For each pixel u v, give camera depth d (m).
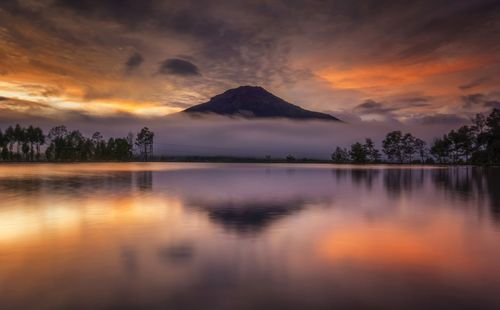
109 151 144.88
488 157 103.69
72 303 6.08
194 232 11.45
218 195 22.23
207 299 6.25
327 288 6.76
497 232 11.63
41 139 129.50
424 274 7.55
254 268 7.91
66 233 11.27
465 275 7.50
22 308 5.91
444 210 16.34
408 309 5.90
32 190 24.72
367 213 15.40
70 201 18.94
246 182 33.78
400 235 11.15
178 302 6.12
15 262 8.30
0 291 6.59
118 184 30.25
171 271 7.69
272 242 10.20
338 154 161.88
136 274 7.50
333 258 8.69
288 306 5.99
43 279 7.20
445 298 6.35
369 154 151.88
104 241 10.27
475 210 16.36
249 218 14.03
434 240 10.52
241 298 6.30
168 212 15.38
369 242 10.25
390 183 33.84
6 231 11.56
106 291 6.59
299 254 9.02
